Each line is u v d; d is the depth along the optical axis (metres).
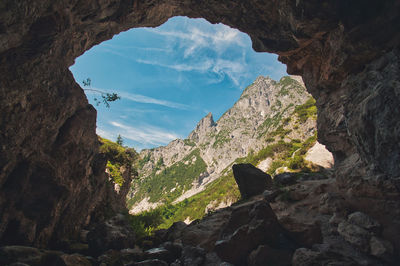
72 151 10.44
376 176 7.36
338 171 10.39
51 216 8.93
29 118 7.83
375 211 7.58
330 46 10.84
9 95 6.82
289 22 10.65
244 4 12.27
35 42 7.51
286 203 11.98
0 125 6.76
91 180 13.80
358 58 9.55
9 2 5.80
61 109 9.52
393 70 7.49
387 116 6.41
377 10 7.52
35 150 8.38
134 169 28.70
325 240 7.80
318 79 13.66
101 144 26.11
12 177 7.67
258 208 8.56
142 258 8.15
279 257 7.18
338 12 8.37
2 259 5.98
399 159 6.25
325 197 9.83
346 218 8.32
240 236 8.00
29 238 7.86
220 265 7.50
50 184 8.93
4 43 6.39
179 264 7.79
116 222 10.75
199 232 10.97
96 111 12.55
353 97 9.13
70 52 10.41
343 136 12.48
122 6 11.51
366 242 6.68
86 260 7.46
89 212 13.95
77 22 9.78
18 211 7.82
